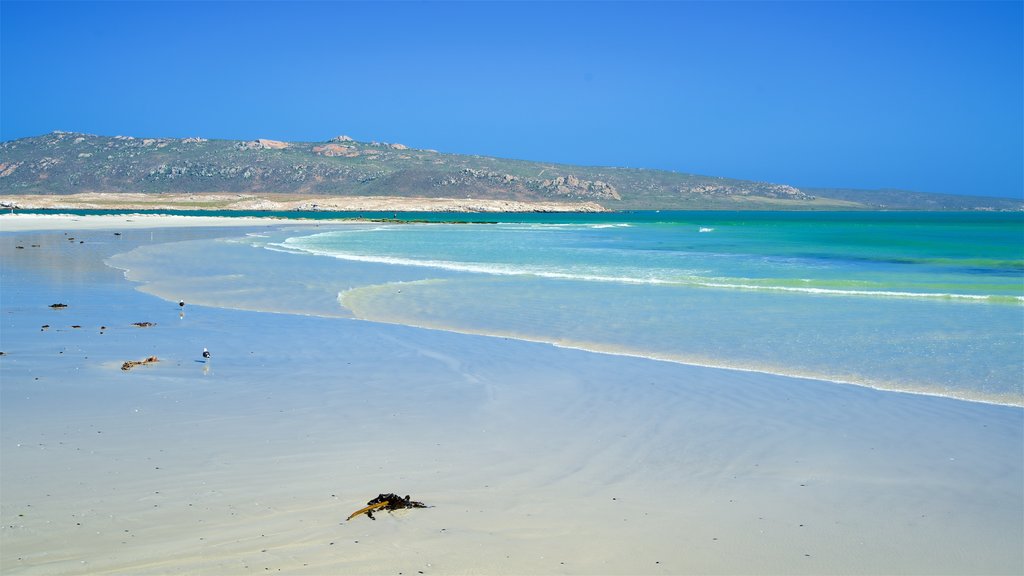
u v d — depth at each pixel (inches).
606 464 305.6
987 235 2645.2
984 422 370.3
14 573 201.0
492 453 316.8
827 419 374.6
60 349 520.1
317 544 224.5
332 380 446.3
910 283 989.2
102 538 224.1
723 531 242.7
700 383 449.7
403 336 604.1
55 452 302.5
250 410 374.9
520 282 987.9
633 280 1005.2
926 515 258.2
